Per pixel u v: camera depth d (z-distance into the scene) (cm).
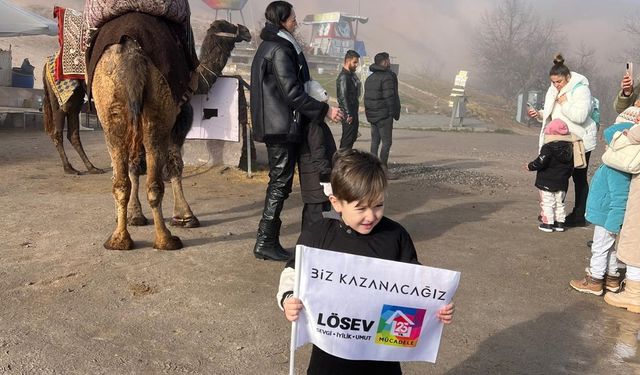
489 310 463
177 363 361
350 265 235
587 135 715
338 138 1802
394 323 243
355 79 1005
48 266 512
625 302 479
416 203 852
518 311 464
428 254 598
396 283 239
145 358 365
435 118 3053
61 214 685
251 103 526
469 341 408
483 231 703
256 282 494
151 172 546
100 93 512
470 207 840
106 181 903
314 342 244
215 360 367
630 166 461
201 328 409
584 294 510
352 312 240
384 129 1043
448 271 239
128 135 524
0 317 411
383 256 252
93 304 439
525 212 823
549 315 460
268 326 416
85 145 1368
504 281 530
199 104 934
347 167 240
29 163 1058
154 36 517
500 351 396
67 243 576
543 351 398
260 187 895
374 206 240
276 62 505
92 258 534
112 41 504
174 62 528
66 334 391
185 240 599
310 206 538
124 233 561
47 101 935
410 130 2392
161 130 536
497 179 1123
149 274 502
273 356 375
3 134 1531
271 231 547
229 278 500
